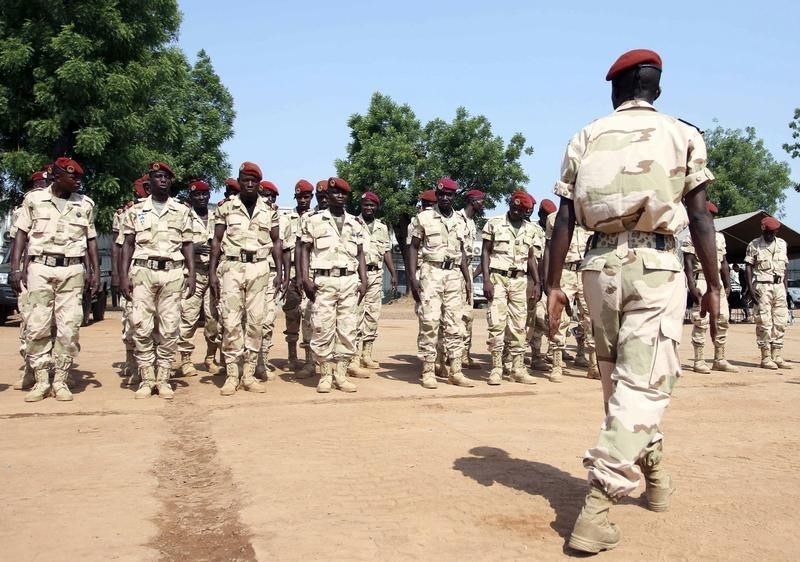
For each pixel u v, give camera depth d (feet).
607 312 11.00
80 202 23.63
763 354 34.60
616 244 10.91
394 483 13.48
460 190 107.76
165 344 23.98
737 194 149.59
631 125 10.93
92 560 9.91
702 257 10.92
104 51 64.23
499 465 14.82
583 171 11.09
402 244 109.29
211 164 101.50
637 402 10.32
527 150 108.58
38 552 10.16
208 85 107.76
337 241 25.25
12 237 26.40
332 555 10.00
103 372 29.73
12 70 60.49
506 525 11.22
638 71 11.39
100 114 61.31
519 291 27.96
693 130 10.89
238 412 21.15
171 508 12.29
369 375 29.71
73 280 23.22
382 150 99.71
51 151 63.98
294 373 30.58
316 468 14.57
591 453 10.25
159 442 17.19
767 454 16.16
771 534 10.93
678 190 10.68
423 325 26.58
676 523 11.39
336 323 25.62
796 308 105.29
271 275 29.99
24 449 16.35
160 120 69.82
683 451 16.44
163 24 71.26
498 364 27.94
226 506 12.34
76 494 12.96
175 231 23.99
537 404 23.06
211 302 29.27
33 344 22.91
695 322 32.42
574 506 12.16
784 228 70.95
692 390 26.71
